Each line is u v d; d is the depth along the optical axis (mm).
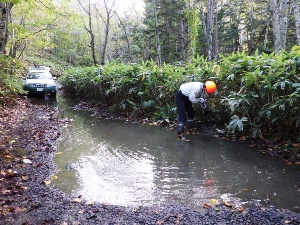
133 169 4488
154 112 8430
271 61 5375
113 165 4660
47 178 4039
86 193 3611
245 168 4445
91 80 10695
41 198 3416
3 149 5258
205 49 21172
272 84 5211
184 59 18281
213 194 3578
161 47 21625
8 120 7836
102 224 2854
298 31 11797
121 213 3074
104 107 10336
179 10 20047
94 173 4305
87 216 3004
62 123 7859
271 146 5348
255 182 3912
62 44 36000
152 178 4121
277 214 3025
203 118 7102
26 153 5113
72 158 4969
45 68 16781
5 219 2924
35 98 13117
